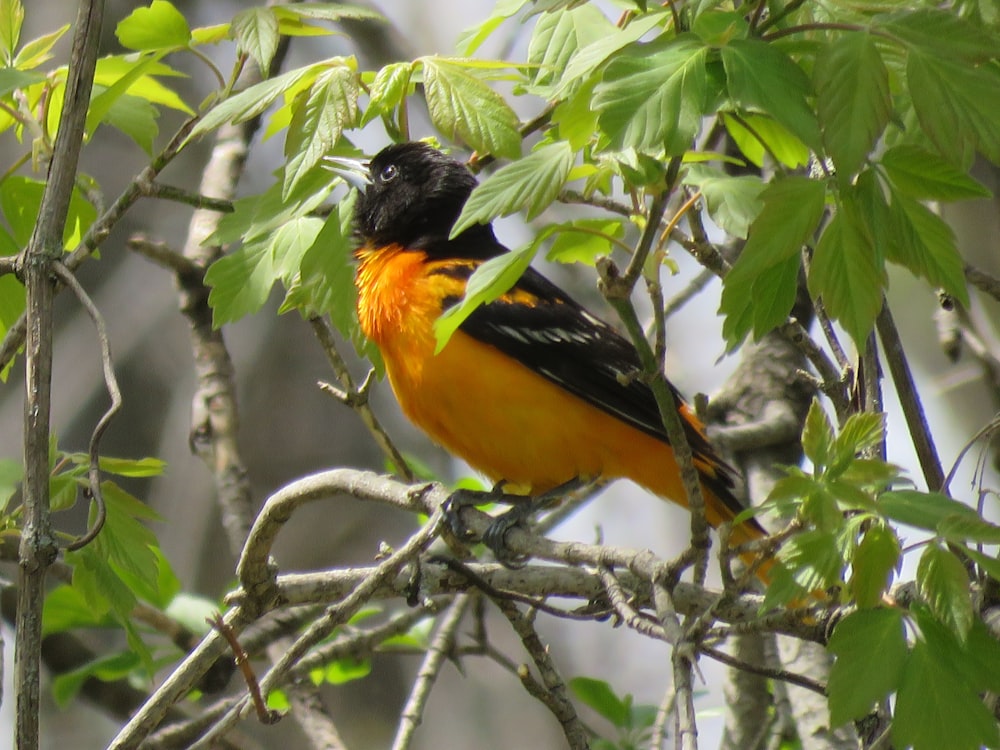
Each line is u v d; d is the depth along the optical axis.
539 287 11.56
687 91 6.02
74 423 19.66
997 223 13.12
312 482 9.02
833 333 9.22
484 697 19.98
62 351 20.05
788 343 13.62
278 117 9.39
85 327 20.22
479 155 10.00
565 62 8.85
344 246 9.34
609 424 11.11
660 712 11.29
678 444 7.00
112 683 14.62
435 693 19.83
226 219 9.45
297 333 20.48
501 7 9.02
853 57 5.88
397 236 12.03
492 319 10.88
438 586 8.90
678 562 7.26
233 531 12.48
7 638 14.62
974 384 14.90
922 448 8.73
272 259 9.44
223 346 13.26
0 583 9.37
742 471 13.32
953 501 6.43
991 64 6.78
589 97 6.56
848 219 6.49
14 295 10.47
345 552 19.55
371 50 17.55
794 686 11.43
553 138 8.41
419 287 11.01
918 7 6.83
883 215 6.48
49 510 7.74
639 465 11.30
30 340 7.95
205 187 13.41
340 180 9.91
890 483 6.63
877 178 6.56
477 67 8.59
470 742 19.53
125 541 9.50
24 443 7.78
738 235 8.88
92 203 10.59
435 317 10.84
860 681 6.44
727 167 12.87
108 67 9.82
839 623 6.55
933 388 14.11
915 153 6.61
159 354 20.14
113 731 19.20
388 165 12.17
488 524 9.66
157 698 8.60
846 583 6.68
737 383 13.67
